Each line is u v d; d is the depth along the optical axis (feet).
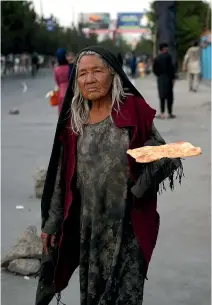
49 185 10.81
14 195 24.14
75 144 10.50
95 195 10.31
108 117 10.33
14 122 48.47
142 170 10.09
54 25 294.46
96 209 10.34
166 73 48.03
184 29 164.04
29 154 33.24
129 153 9.67
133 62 137.49
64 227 10.57
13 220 20.77
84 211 10.48
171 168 9.82
